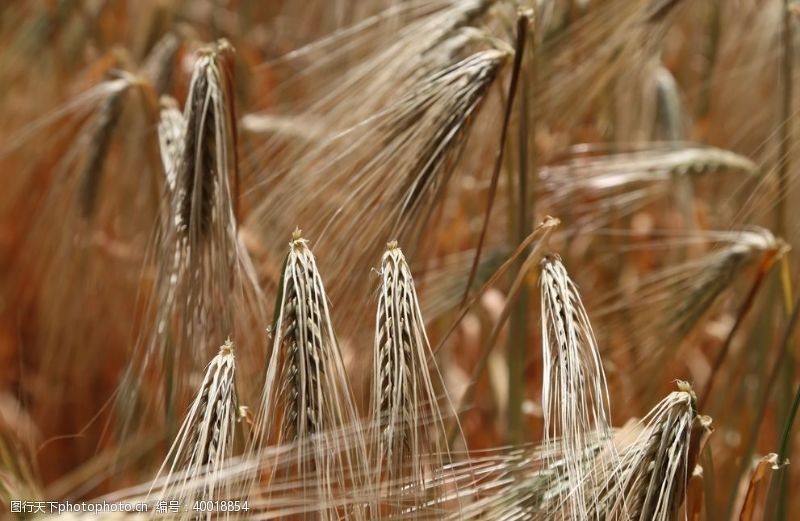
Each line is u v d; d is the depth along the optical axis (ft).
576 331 3.26
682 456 3.21
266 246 3.78
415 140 3.50
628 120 4.41
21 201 4.99
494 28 3.90
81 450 4.32
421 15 3.89
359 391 3.57
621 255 4.37
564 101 4.04
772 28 4.29
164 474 3.50
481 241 3.57
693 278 3.85
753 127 4.39
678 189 4.41
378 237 3.50
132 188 4.34
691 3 4.13
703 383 4.36
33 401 4.52
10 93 5.02
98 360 4.35
